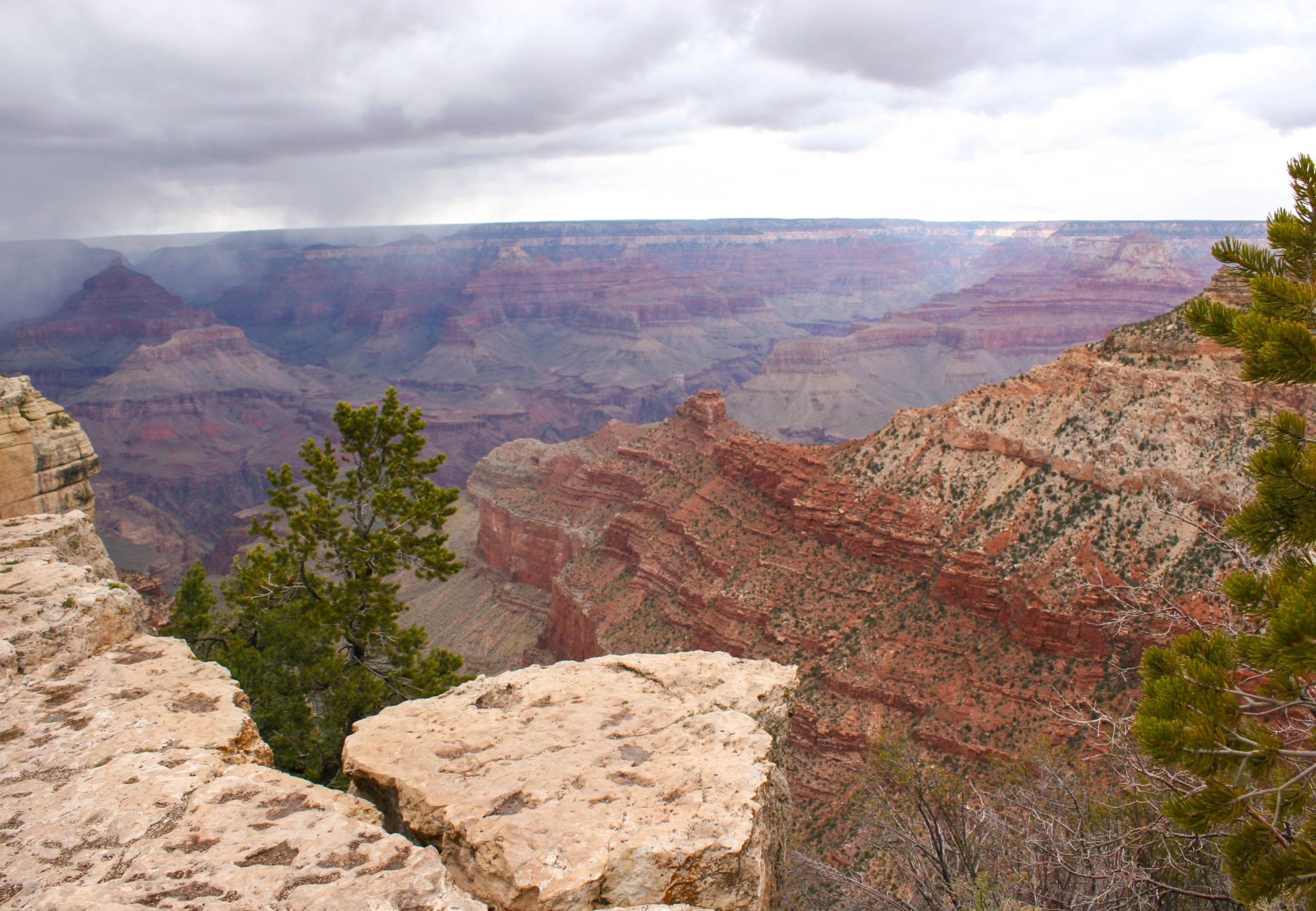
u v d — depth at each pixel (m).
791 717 16.06
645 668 16.52
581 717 14.55
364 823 10.65
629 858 10.39
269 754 13.69
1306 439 13.23
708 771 12.30
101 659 15.88
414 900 9.13
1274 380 13.15
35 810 10.91
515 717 14.68
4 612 16.12
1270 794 12.87
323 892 9.23
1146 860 18.88
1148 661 13.78
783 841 14.60
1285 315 13.40
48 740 12.76
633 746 13.36
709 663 16.69
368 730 14.34
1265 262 14.56
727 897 10.60
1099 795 20.95
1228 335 14.28
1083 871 17.17
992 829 20.12
